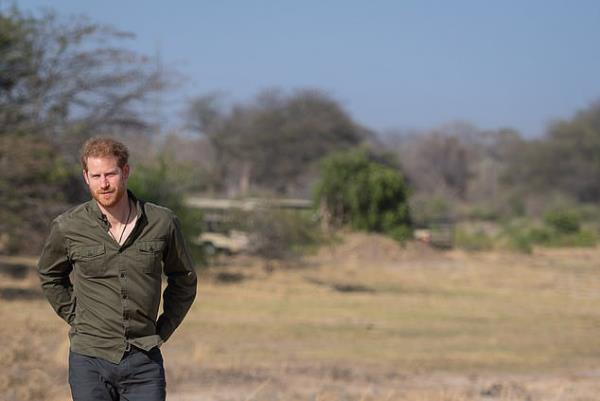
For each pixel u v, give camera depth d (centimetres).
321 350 1839
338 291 3178
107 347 516
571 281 3881
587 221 9081
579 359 1830
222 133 9869
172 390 1243
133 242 518
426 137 12100
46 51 2822
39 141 2698
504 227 7306
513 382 1429
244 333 2039
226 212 4069
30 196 2755
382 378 1463
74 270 525
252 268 3762
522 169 11181
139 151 3169
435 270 4228
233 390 1255
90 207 520
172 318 548
